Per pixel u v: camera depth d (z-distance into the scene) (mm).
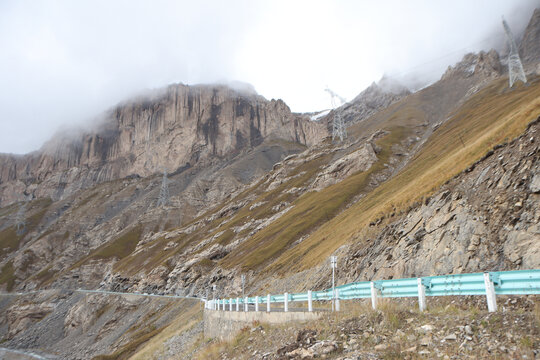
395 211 39531
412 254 28828
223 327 30000
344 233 56656
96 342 109938
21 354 120688
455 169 34469
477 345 10508
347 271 39781
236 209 182000
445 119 172875
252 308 29047
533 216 20547
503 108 93750
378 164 132875
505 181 24438
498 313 11641
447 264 24391
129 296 124000
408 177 74438
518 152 25344
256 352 17656
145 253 176000
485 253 22094
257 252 94062
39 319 160625
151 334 76625
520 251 19891
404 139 170250
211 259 125688
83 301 138250
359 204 81125
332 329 14672
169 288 123312
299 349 13945
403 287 15594
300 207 120688
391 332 12906
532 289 11609
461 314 12602
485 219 23750
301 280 53156
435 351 10891
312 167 182250
